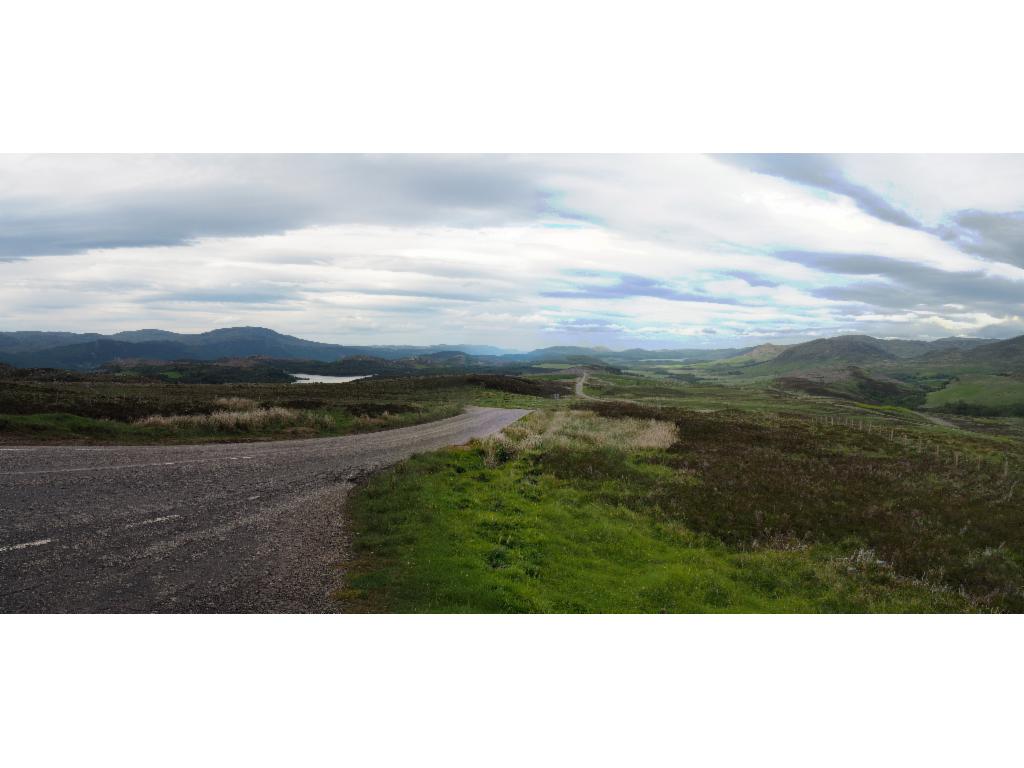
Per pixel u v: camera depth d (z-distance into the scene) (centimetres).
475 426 4512
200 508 1644
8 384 3738
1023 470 3747
